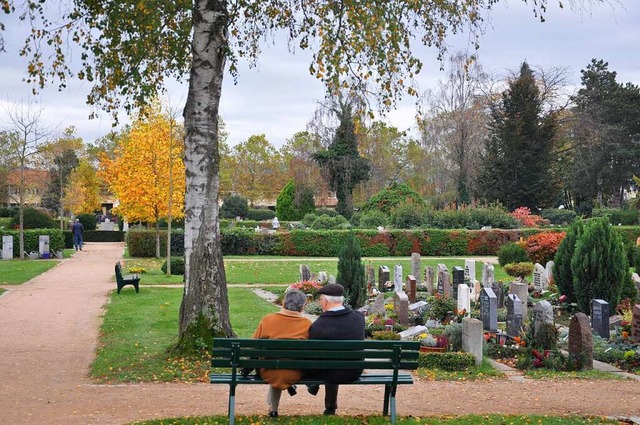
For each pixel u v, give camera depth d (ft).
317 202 247.91
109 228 232.53
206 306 41.29
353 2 42.63
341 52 45.03
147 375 37.14
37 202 253.44
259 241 140.77
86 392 33.58
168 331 52.70
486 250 143.54
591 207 246.47
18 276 94.68
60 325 56.03
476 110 205.26
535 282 84.48
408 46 44.75
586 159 252.62
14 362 41.45
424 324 61.21
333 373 27.14
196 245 41.37
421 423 26.73
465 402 32.76
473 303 72.02
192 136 41.50
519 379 39.58
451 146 206.08
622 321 58.18
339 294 27.96
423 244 142.20
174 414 29.09
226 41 41.75
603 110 257.55
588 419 28.45
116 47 47.42
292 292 28.17
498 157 210.18
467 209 163.43
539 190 208.74
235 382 26.73
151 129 123.13
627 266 66.80
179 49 49.26
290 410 30.32
